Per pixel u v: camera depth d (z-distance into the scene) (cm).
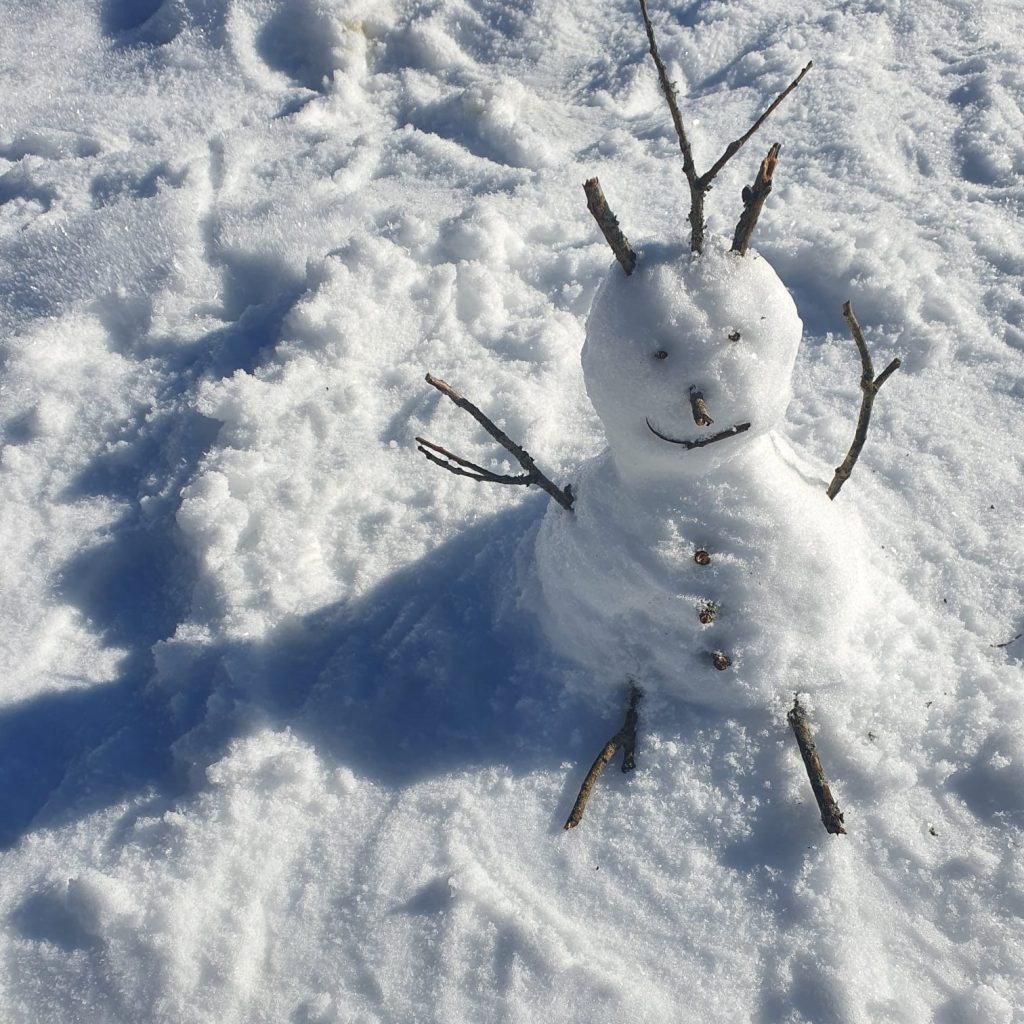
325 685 100
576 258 130
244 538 110
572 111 156
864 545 101
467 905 86
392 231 135
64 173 154
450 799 93
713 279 76
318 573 108
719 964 83
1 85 171
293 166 149
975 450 108
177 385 128
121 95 165
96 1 182
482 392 120
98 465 123
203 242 141
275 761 94
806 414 113
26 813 98
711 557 87
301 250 137
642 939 85
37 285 139
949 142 137
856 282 121
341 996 84
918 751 90
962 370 114
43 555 115
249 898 89
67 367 132
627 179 140
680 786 90
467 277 130
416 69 165
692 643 90
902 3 156
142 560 116
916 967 82
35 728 103
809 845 86
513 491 111
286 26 168
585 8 170
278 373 123
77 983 86
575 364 123
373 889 88
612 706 95
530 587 101
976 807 87
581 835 90
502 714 97
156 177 149
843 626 91
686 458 82
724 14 162
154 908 87
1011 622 96
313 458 116
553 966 83
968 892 84
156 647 103
